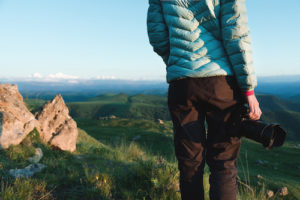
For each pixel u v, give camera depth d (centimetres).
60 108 480
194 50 130
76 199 198
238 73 122
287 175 1617
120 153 479
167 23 142
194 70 127
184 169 139
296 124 13462
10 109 375
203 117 139
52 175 254
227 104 127
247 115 127
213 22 128
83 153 450
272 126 110
